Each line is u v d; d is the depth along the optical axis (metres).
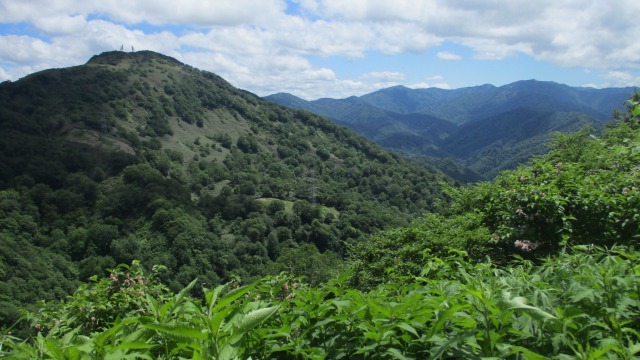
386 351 1.79
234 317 1.76
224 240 57.97
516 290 2.15
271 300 2.60
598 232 5.45
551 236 5.72
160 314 1.90
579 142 13.91
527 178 6.89
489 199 7.54
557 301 2.16
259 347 1.97
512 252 6.09
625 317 2.00
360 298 2.14
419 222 9.73
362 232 68.69
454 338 1.65
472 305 1.84
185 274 43.56
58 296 36.00
